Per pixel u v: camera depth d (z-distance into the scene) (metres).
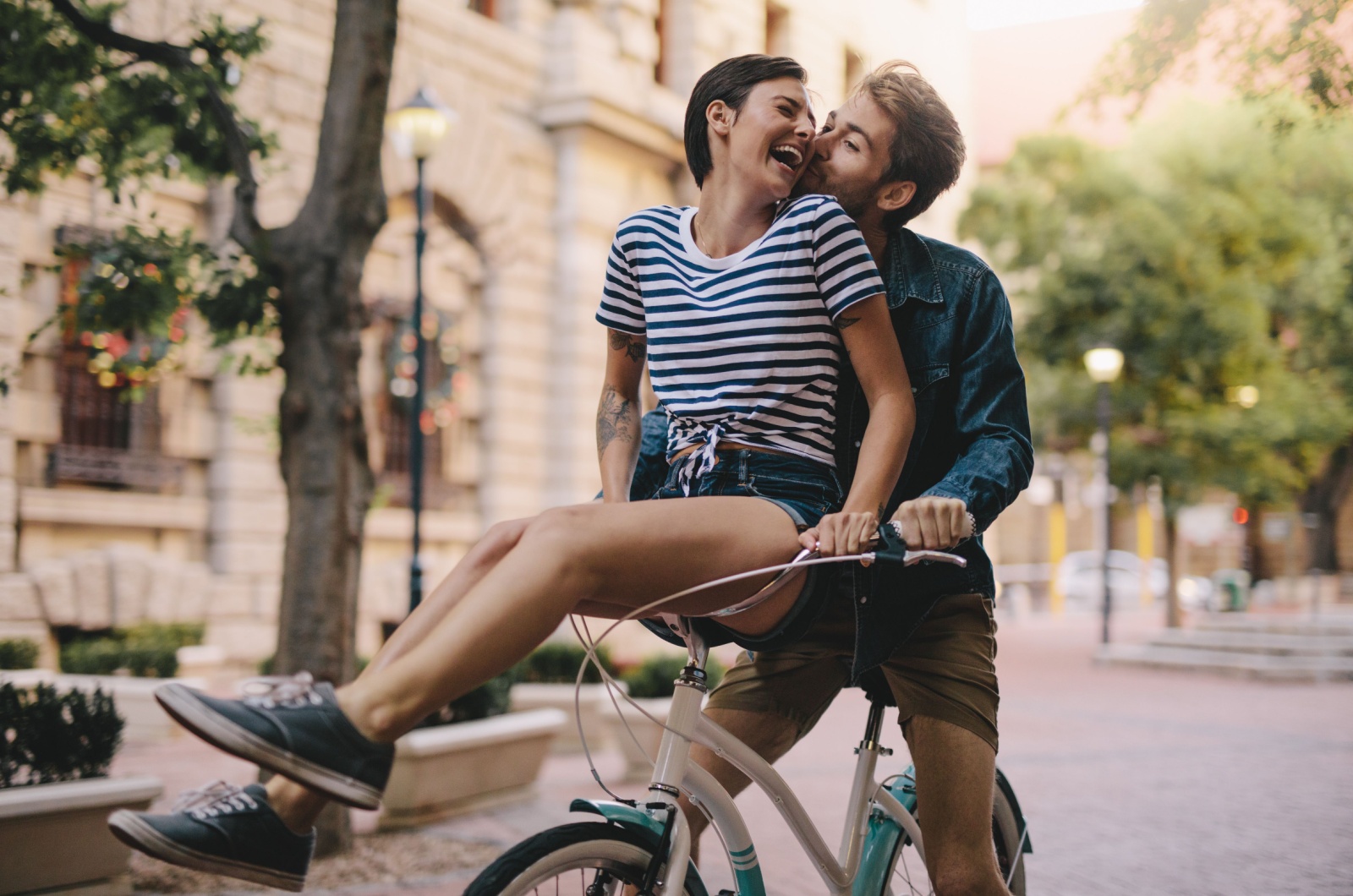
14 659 10.06
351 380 5.74
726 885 5.03
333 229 5.70
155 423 12.40
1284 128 5.88
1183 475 19.75
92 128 5.88
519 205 16.11
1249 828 6.58
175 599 12.27
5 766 4.84
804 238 2.26
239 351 12.36
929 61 24.41
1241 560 37.00
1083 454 23.31
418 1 14.75
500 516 15.97
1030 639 22.97
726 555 2.07
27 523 11.35
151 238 6.02
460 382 15.30
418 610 2.02
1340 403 19.55
